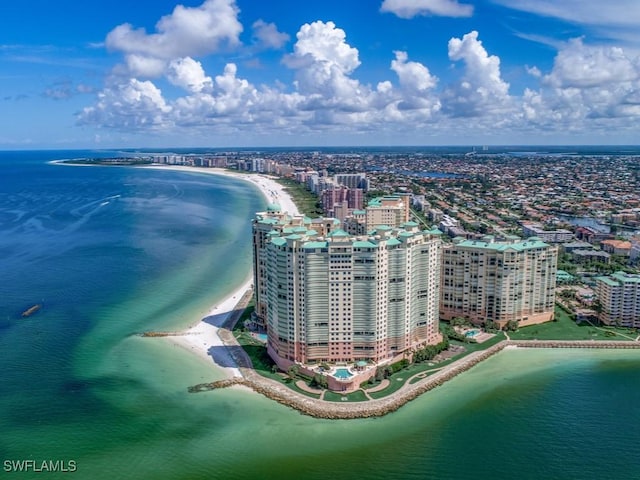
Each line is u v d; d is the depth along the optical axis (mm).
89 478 190125
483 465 198000
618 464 199375
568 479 191250
